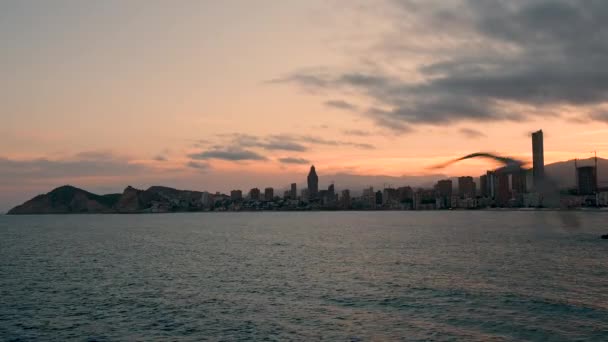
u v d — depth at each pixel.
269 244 146.62
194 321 50.47
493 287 65.75
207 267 91.44
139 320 51.22
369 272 81.50
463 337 43.81
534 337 43.53
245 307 56.31
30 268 92.69
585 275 75.31
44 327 49.25
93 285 72.38
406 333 45.25
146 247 139.62
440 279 73.06
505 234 176.12
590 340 42.53
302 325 48.44
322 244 143.50
